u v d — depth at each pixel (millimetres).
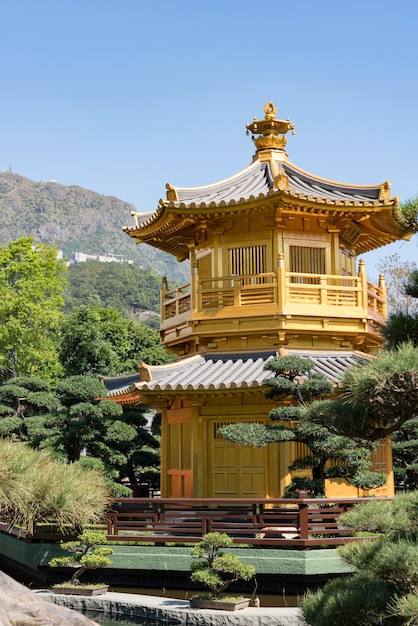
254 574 19016
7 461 19391
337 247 27000
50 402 31484
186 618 17406
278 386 19781
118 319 67062
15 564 23797
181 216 26266
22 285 51281
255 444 19594
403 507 13227
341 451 19672
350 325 26047
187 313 27031
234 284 26125
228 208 25500
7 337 50000
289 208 25422
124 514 21656
